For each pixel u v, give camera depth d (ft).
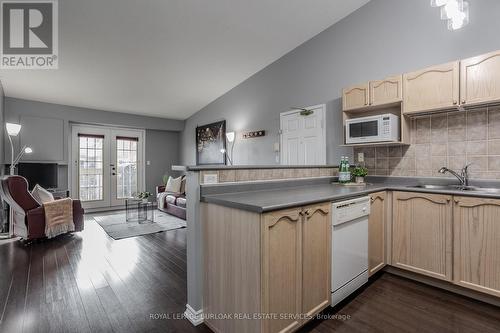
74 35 11.04
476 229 6.45
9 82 14.19
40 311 6.11
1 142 14.35
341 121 11.73
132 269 8.55
